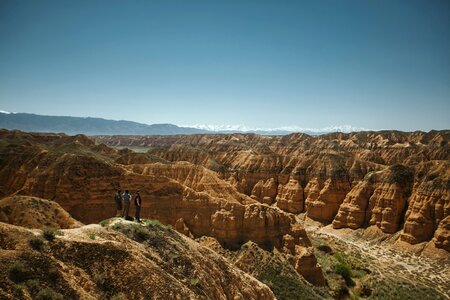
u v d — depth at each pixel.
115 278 21.70
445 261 78.19
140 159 116.00
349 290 60.41
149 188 65.88
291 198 122.00
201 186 82.69
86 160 65.88
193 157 157.75
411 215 90.44
